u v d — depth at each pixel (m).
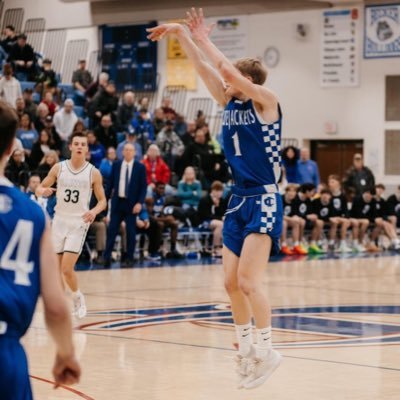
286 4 35.47
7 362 4.05
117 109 29.95
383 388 8.81
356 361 10.27
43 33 39.31
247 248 8.27
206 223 26.97
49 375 9.33
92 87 31.53
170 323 13.33
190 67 36.72
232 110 8.45
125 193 22.97
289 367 9.89
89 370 9.63
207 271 22.20
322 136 35.44
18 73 31.59
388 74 34.31
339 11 34.75
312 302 16.03
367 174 31.75
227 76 8.10
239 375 8.50
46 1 39.31
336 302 16.05
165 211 26.20
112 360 10.27
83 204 13.55
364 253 29.92
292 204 29.09
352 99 34.88
